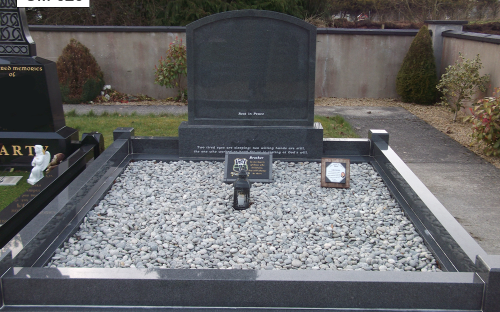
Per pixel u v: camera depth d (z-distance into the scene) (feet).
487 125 22.57
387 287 9.05
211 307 9.24
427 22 39.11
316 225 13.29
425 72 36.52
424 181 19.67
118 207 14.47
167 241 12.28
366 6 67.26
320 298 9.18
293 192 15.88
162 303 9.23
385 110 35.32
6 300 9.20
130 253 11.65
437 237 11.98
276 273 9.32
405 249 11.94
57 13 48.60
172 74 37.19
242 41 18.29
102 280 9.05
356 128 29.30
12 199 16.98
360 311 9.18
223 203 14.92
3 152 20.03
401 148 24.84
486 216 16.03
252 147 19.33
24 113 19.76
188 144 19.40
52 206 12.48
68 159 17.93
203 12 42.83
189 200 15.16
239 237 12.57
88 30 37.83
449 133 28.17
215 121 19.26
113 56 38.75
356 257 11.46
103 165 16.21
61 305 9.23
